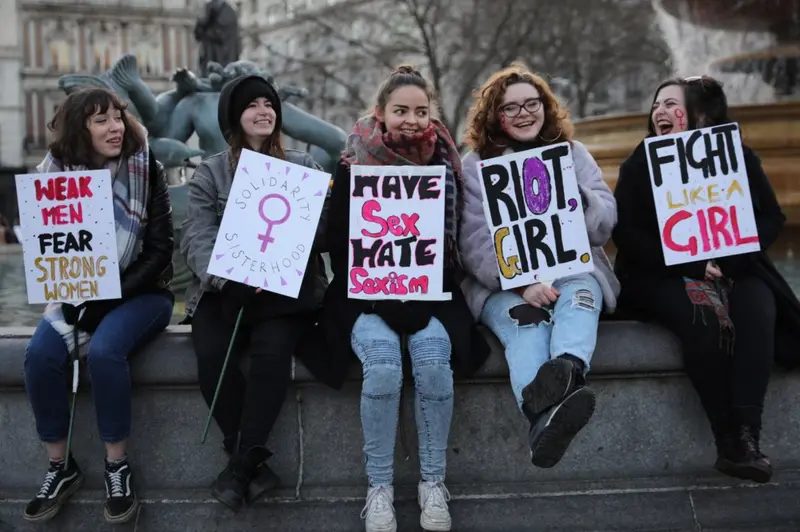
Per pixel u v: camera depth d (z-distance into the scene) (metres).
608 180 15.47
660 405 6.07
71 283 5.86
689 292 5.88
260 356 5.64
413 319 5.67
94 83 12.93
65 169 5.98
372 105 6.21
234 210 5.86
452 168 6.13
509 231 5.92
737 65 18.86
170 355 5.86
